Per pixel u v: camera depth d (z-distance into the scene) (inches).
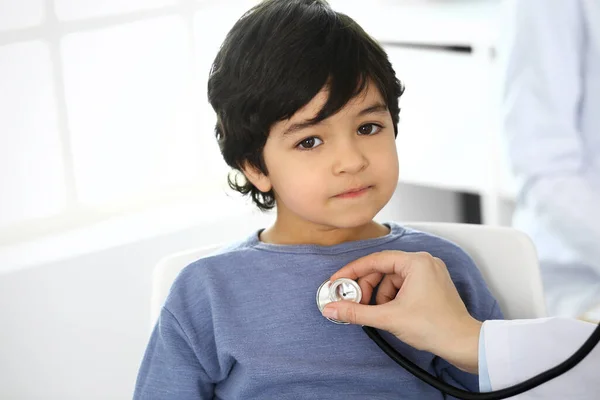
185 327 60.6
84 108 106.0
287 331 59.7
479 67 107.7
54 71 102.3
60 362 99.6
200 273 62.0
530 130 94.6
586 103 94.7
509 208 112.4
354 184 57.6
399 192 123.3
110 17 105.9
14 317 95.7
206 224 106.7
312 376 58.6
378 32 113.9
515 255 66.6
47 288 97.0
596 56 93.7
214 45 114.4
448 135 112.6
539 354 52.8
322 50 57.3
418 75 113.2
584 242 92.3
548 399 52.7
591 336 49.2
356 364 59.4
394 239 63.6
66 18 102.8
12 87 100.0
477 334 54.1
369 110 58.0
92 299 100.1
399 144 116.9
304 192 58.2
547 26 93.1
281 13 59.4
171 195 113.5
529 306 66.1
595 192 92.8
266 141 59.2
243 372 59.7
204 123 115.3
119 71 107.9
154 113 111.5
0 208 101.2
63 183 104.9
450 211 130.0
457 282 63.0
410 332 54.9
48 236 103.5
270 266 61.5
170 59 111.7
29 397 98.3
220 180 117.2
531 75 94.3
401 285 58.4
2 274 94.0
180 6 110.7
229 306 60.6
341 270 57.9
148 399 61.1
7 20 98.6
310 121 57.1
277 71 57.3
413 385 59.9
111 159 108.9
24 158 102.0
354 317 55.9
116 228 105.3
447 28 108.6
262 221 111.1
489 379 53.5
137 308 103.5
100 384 102.7
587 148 94.9
